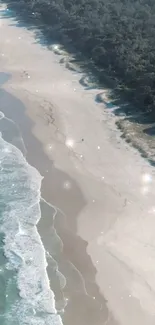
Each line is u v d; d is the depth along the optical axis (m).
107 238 25.55
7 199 28.95
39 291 22.86
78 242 25.52
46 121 37.41
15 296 22.72
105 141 34.22
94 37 50.22
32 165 32.16
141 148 33.19
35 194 29.31
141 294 22.38
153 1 59.78
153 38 48.53
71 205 28.23
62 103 40.03
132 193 28.83
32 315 21.69
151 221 26.48
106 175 30.61
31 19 62.25
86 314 21.61
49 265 24.30
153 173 30.62
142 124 36.22
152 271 23.45
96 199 28.52
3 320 21.52
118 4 59.19
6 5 69.38
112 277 23.33
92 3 59.62
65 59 49.50
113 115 37.72
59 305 22.09
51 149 33.75
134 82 41.19
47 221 27.14
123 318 21.30
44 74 46.03
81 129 35.94
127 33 49.50
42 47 53.28
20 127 36.81
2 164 32.28
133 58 43.84
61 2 62.00
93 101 40.12
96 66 46.62
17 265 24.34
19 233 26.36
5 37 56.44
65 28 55.75
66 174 30.92
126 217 26.89
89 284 23.08
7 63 49.03
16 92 42.31
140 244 24.98
